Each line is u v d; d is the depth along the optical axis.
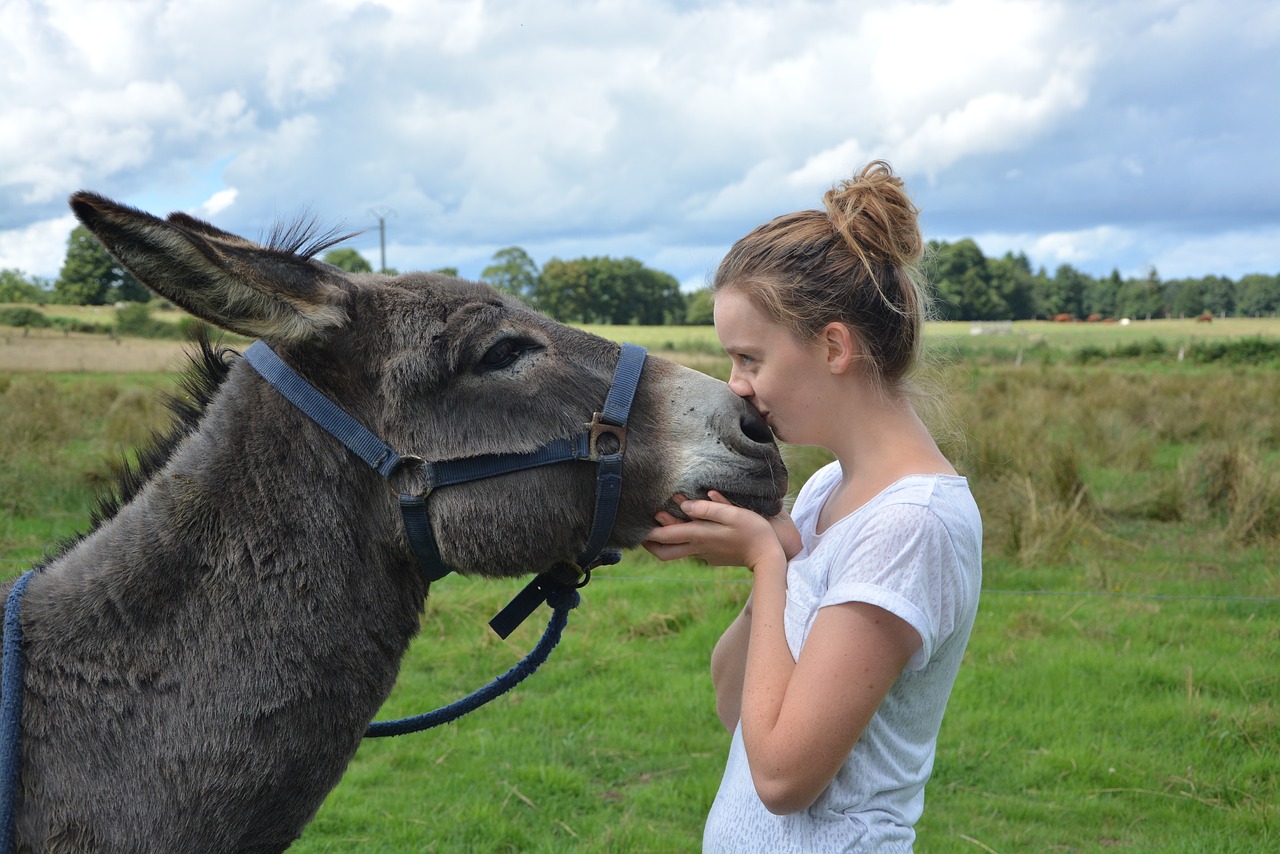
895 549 1.64
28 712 1.89
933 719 1.82
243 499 2.08
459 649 5.98
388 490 2.15
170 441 2.28
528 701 5.39
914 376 1.88
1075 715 5.09
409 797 4.41
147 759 1.88
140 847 1.86
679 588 7.23
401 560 2.21
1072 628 6.34
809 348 1.78
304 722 2.02
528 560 2.19
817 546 1.85
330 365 2.17
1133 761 4.63
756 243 1.85
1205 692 5.38
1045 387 19.97
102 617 1.97
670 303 50.12
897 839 1.75
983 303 74.88
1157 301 86.88
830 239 1.79
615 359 2.30
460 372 2.16
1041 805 4.27
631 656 5.99
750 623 2.06
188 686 1.93
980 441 9.81
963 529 1.70
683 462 2.21
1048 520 8.10
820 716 1.61
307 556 2.07
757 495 2.22
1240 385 19.33
